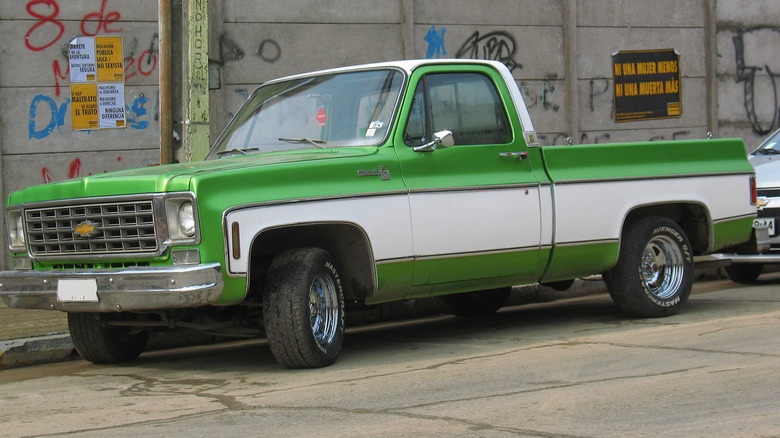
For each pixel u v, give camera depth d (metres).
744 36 15.57
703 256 8.62
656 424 4.32
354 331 8.42
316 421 4.60
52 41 11.38
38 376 6.66
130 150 11.77
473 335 7.51
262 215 5.67
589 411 4.60
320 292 6.14
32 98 11.32
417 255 6.39
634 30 14.80
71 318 6.76
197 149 7.89
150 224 5.57
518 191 6.91
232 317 6.54
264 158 6.30
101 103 11.62
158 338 7.84
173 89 7.89
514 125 7.10
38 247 6.16
